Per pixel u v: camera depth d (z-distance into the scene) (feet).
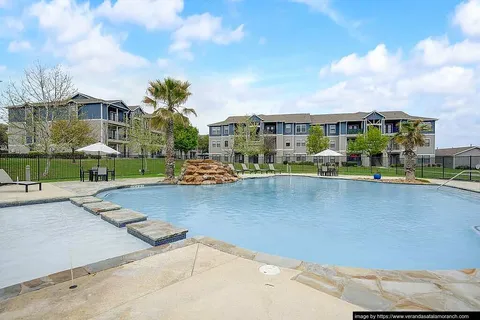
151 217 24.85
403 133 54.44
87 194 30.12
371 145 112.57
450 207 29.81
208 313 7.40
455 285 9.21
